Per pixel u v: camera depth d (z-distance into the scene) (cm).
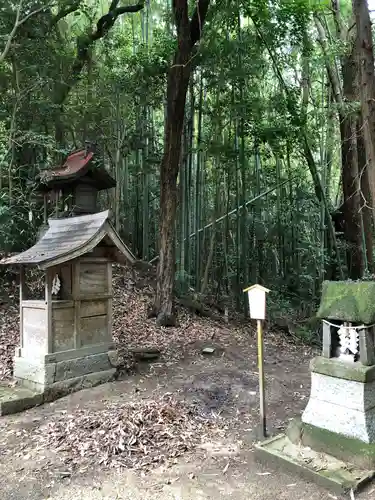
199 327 712
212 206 1077
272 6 762
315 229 1001
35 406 395
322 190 889
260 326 341
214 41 777
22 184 723
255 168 1057
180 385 458
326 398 300
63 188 529
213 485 265
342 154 938
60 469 282
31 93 737
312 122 980
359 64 475
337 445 285
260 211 1044
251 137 903
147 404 376
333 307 297
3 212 620
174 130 704
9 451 307
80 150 540
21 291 449
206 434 340
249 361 577
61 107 788
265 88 1095
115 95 880
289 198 995
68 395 421
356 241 923
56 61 791
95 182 520
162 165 712
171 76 698
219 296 933
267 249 1069
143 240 995
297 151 952
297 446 304
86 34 879
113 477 272
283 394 448
